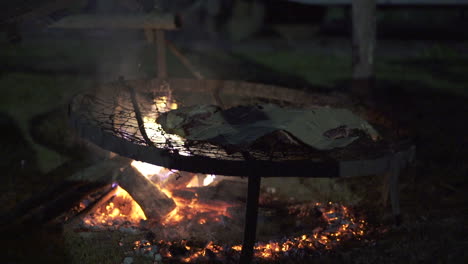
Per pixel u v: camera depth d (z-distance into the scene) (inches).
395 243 102.7
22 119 181.3
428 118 207.8
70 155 150.3
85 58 307.0
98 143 94.5
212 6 404.5
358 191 135.8
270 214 119.9
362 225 114.5
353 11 184.7
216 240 104.6
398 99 240.2
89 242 100.3
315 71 304.0
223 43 388.5
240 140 94.5
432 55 369.1
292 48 384.2
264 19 419.8
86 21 145.7
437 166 151.9
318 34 428.5
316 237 107.5
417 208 123.6
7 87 229.8
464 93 261.3
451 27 421.4
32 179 132.0
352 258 96.4
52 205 104.7
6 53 314.5
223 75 270.4
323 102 138.3
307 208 123.5
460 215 118.0
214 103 146.8
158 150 87.0
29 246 96.6
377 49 385.4
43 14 106.9
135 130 106.5
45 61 296.2
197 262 94.3
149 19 148.0
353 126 107.7
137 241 102.2
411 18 430.3
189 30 396.8
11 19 101.3
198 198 116.2
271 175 85.0
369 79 188.4
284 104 142.2
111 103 122.0
